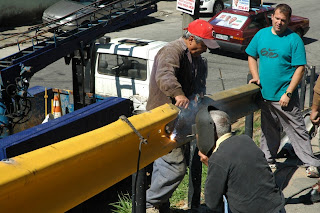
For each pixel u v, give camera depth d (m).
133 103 8.41
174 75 3.83
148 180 6.77
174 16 24.62
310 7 27.30
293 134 5.11
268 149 5.47
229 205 2.97
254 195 2.87
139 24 22.42
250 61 5.21
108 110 6.07
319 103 4.80
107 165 3.08
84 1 18.47
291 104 4.96
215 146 2.96
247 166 2.84
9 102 6.59
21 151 4.66
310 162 5.06
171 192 4.17
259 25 16.19
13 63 6.96
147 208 4.34
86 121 5.63
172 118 3.65
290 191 5.04
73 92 8.96
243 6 16.25
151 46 8.78
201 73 4.30
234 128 7.83
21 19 21.22
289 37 4.82
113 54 8.77
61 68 14.87
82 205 5.74
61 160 2.57
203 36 3.88
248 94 4.89
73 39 8.33
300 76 4.81
